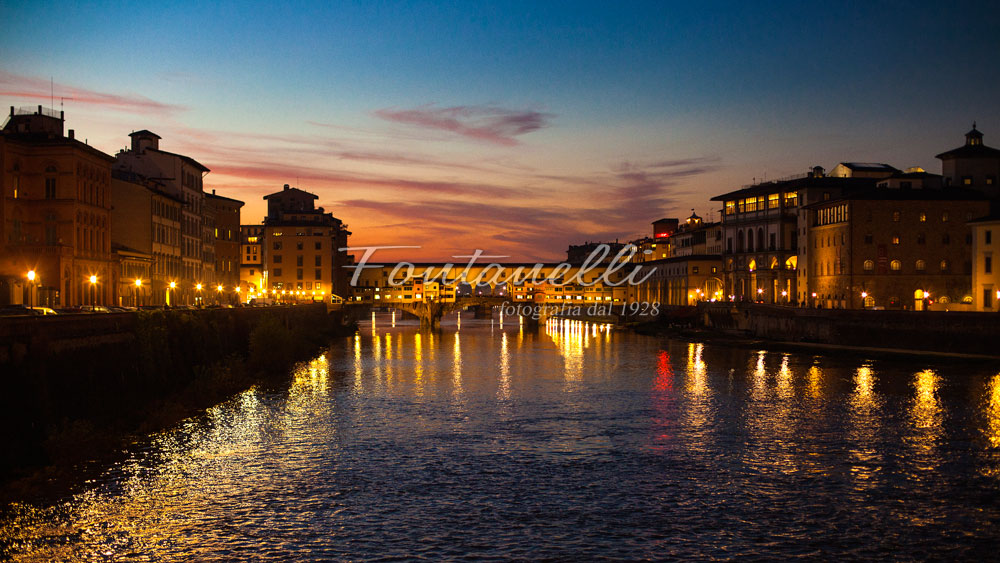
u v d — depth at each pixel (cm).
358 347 16662
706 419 7600
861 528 4653
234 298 19712
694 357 13525
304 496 5169
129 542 4400
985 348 11544
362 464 5916
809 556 4281
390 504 5031
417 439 6731
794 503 5072
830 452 6278
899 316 12762
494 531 4591
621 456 6184
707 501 5103
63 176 9975
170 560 4188
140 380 7575
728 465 5912
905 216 15400
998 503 5062
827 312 14238
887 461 6006
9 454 5284
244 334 11588
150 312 8062
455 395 9150
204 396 8262
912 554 4306
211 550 4312
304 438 6712
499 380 10562
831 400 8538
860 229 15388
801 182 18638
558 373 11419
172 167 15038
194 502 5019
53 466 5494
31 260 9519
